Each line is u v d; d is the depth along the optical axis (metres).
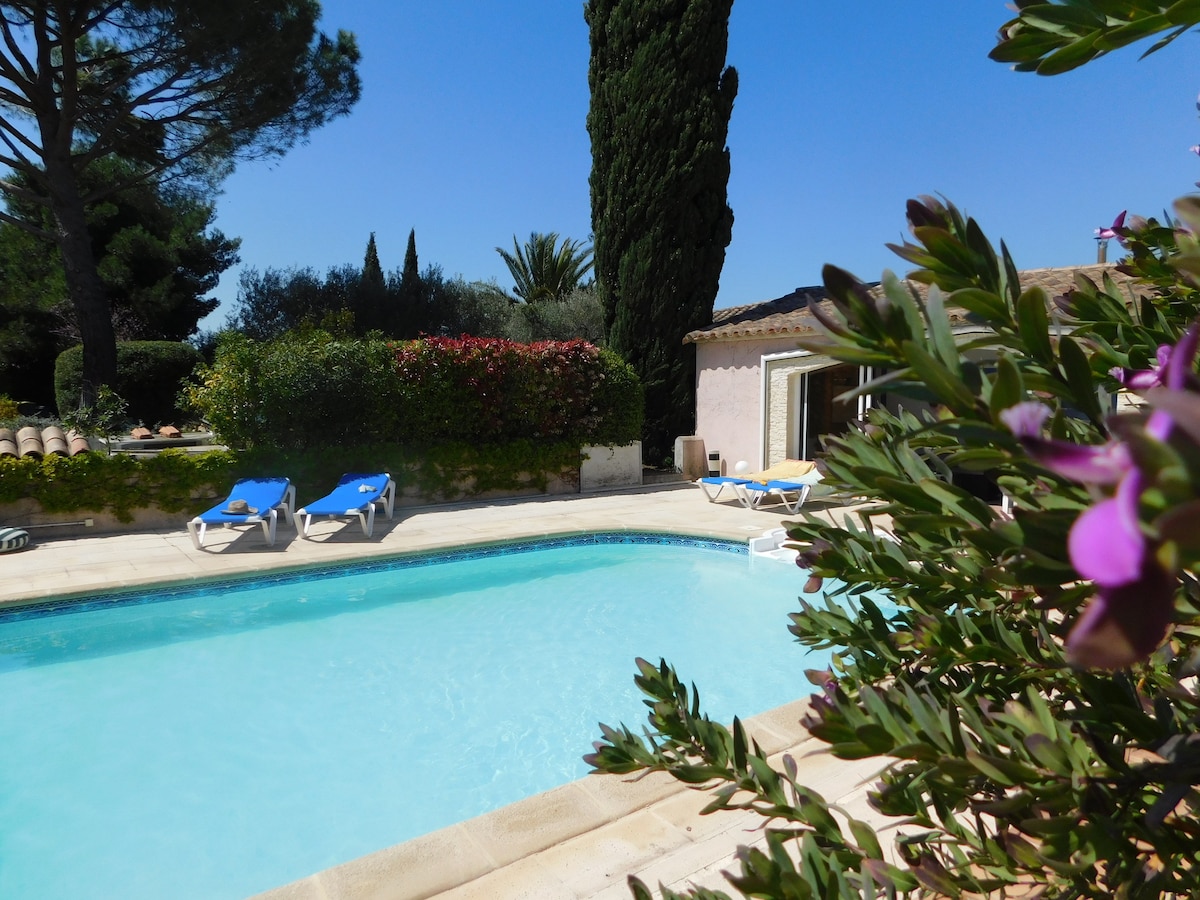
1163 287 1.51
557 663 6.87
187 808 4.64
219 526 11.10
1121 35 0.80
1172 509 0.31
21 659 6.89
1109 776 0.91
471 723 5.75
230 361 11.79
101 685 6.37
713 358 16.66
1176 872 1.07
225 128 17.59
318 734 5.57
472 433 14.01
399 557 9.62
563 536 10.88
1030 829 0.88
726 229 17.17
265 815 4.57
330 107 18.94
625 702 6.09
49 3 14.40
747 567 9.96
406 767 5.13
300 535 10.48
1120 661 0.34
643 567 10.01
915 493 0.93
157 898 3.88
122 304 25.98
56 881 3.99
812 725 1.05
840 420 16.36
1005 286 0.91
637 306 16.95
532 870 3.11
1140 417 0.40
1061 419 0.85
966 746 0.97
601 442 15.33
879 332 0.79
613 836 3.37
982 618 1.39
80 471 10.38
